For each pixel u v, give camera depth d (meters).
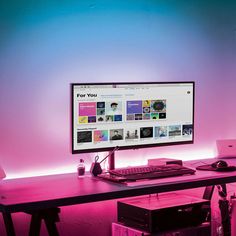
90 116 3.31
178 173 3.18
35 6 3.32
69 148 3.42
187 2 3.97
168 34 3.89
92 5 3.54
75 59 3.49
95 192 2.73
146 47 3.79
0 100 3.23
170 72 3.91
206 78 4.10
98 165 3.25
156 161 3.56
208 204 3.32
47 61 3.38
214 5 4.11
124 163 3.73
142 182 2.97
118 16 3.65
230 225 3.52
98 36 3.58
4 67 3.23
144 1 3.77
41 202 2.54
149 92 3.52
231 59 4.22
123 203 3.28
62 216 3.45
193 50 4.02
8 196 2.64
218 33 4.14
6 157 3.27
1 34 3.21
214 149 4.14
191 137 3.72
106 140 3.38
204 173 3.29
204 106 4.09
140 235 3.09
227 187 4.14
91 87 3.30
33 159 3.36
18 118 3.30
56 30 3.40
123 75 3.70
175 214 3.15
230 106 4.23
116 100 3.40
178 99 3.64
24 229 3.29
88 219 3.56
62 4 3.42
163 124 3.59
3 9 3.21
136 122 3.49
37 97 3.36
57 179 3.15
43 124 3.39
